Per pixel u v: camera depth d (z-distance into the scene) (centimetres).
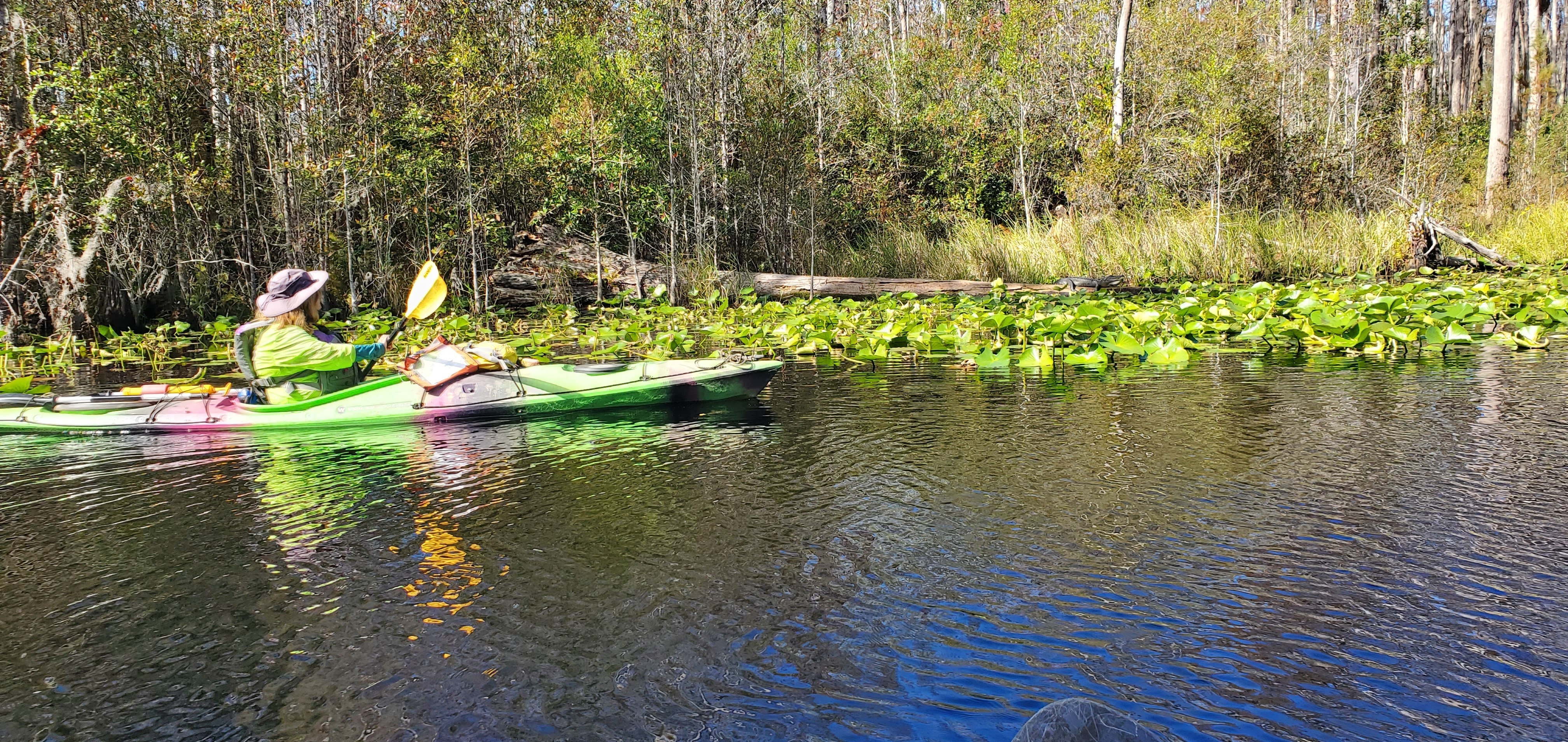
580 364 726
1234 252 1425
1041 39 2023
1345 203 1697
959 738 204
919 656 241
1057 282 1389
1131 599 272
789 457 446
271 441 501
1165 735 203
